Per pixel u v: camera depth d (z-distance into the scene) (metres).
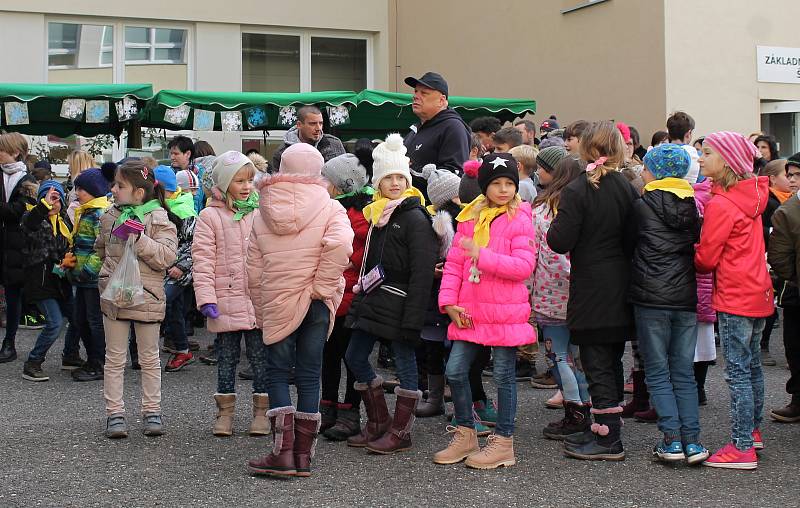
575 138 7.57
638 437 5.94
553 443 5.79
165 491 4.81
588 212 5.27
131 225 5.75
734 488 4.87
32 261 7.72
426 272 5.33
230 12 16.41
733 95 12.31
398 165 5.47
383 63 17.48
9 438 5.86
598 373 5.39
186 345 8.28
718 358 8.78
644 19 12.27
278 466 4.99
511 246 5.23
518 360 7.74
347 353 5.60
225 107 11.00
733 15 12.29
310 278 4.97
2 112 11.02
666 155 5.32
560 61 13.92
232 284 5.80
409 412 5.53
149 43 16.17
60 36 15.64
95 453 5.52
